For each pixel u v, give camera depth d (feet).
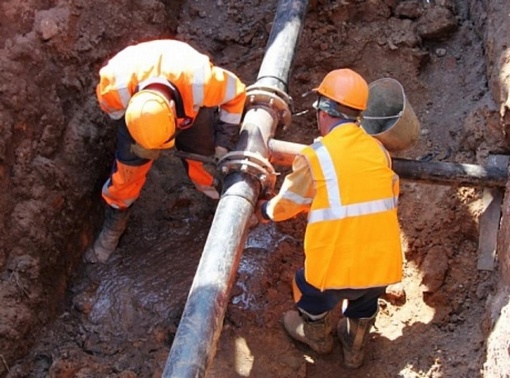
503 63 15.29
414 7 18.29
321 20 18.48
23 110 14.24
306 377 14.21
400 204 16.07
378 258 12.21
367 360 14.39
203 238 16.29
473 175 14.33
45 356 14.40
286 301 15.21
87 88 15.88
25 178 14.29
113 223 15.52
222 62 18.52
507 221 13.82
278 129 16.33
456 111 16.89
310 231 12.28
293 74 18.13
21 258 14.12
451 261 15.07
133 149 13.52
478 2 17.79
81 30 15.78
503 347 12.32
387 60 18.04
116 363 14.32
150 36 17.47
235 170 13.51
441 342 14.28
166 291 15.31
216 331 11.59
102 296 15.33
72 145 15.30
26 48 14.46
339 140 12.32
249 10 18.97
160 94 12.54
